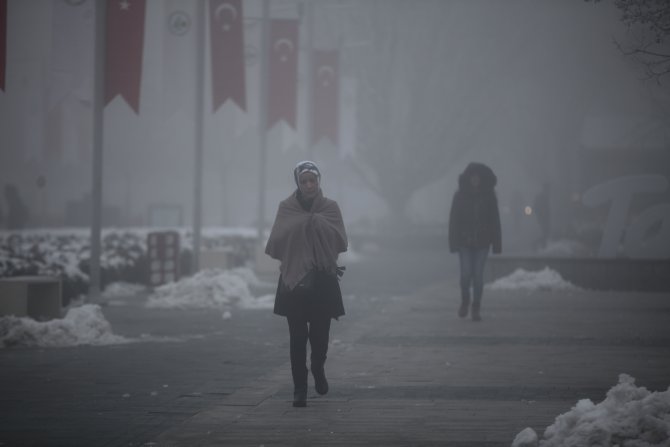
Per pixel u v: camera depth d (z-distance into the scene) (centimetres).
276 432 2336
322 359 2788
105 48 6238
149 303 6012
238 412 2600
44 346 4056
